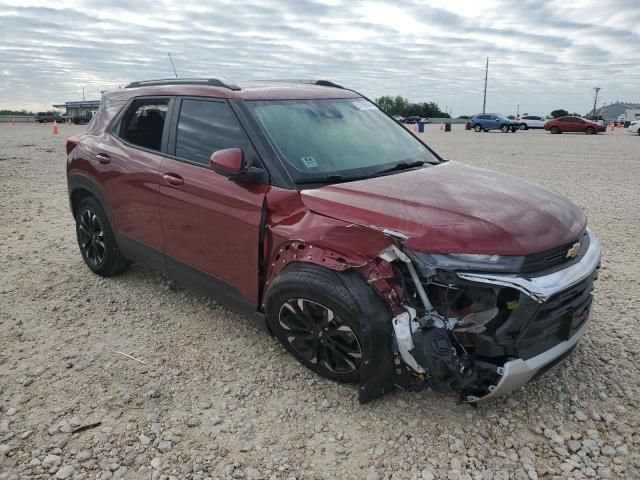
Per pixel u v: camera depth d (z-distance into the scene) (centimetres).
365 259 291
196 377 355
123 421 311
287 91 421
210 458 282
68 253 609
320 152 375
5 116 6625
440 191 329
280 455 284
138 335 412
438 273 276
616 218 789
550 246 291
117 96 507
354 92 481
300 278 309
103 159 474
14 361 376
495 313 278
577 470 272
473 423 306
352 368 314
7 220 769
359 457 282
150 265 455
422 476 269
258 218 343
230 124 383
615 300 470
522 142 2655
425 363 275
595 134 3778
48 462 278
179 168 403
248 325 423
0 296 486
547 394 333
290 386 342
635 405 321
